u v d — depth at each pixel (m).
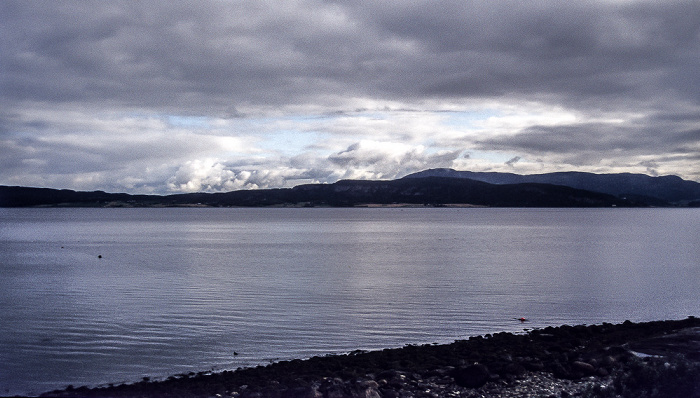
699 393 13.81
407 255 71.25
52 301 36.31
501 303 35.38
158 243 96.00
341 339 26.20
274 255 71.75
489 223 190.12
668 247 83.12
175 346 24.91
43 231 138.12
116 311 32.69
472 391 17.50
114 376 20.73
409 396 17.20
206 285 43.69
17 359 22.91
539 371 19.28
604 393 14.97
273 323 29.47
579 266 56.97
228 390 17.91
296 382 18.33
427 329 28.27
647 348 21.12
